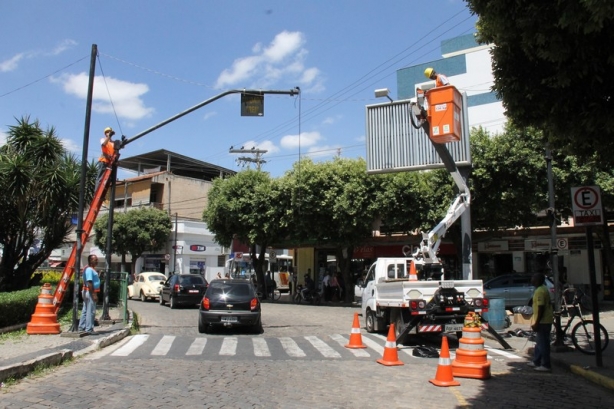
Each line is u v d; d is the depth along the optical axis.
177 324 16.58
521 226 24.11
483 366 8.44
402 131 18.17
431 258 13.20
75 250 12.88
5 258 19.33
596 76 6.12
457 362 8.65
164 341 12.33
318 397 7.07
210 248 49.72
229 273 39.81
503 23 6.47
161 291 26.22
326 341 12.93
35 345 10.59
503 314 14.21
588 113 6.43
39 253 19.94
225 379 8.10
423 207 24.02
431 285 11.89
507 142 20.30
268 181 31.09
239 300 14.36
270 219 29.41
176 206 50.00
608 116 6.26
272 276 39.22
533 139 19.67
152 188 50.34
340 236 27.36
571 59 6.30
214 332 14.60
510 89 7.14
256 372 8.76
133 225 44.44
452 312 11.64
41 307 12.39
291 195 28.00
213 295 14.41
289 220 28.56
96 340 11.33
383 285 13.31
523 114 7.37
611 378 7.84
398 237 29.52
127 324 14.74
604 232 20.75
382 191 25.31
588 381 8.33
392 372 8.98
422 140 17.73
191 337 13.28
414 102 11.84
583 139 6.83
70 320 15.27
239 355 10.57
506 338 13.45
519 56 7.01
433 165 17.30
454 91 11.61
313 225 28.02
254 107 13.98
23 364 7.89
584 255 24.86
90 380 7.73
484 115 36.12
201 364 9.39
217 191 32.91
